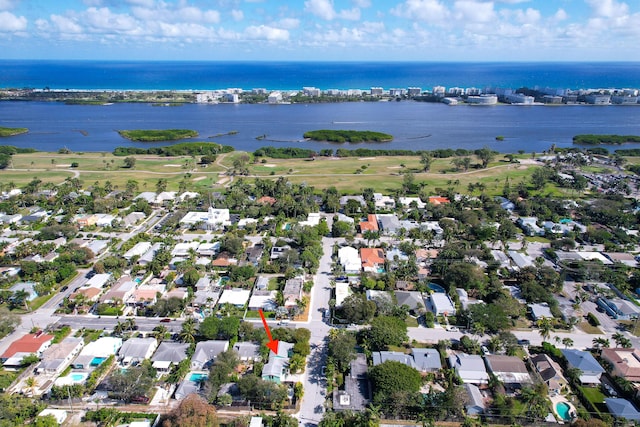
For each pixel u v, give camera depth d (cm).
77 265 16850
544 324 12394
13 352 11412
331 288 15300
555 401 10281
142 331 12694
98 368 10938
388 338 11694
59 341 12194
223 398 9831
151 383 10212
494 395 10319
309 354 11750
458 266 15162
